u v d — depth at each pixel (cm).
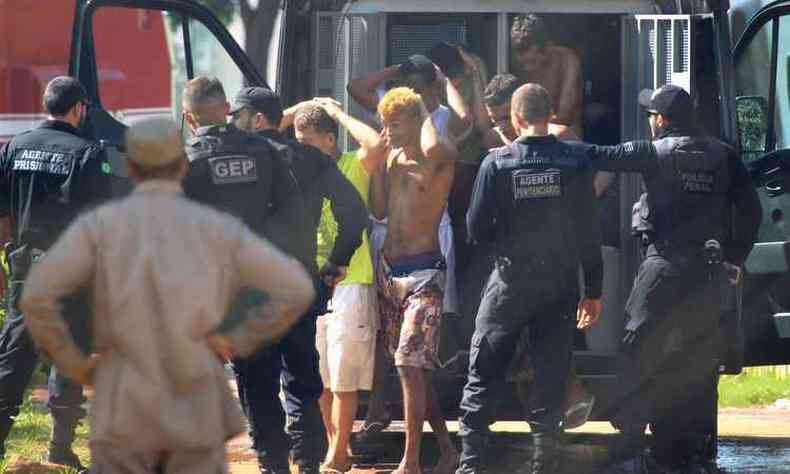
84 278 1639
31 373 2803
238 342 1681
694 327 2820
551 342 2672
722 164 2792
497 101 2875
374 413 3045
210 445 1641
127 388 1612
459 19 3064
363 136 2816
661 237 2806
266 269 1669
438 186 2755
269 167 2503
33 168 2723
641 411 2897
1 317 3281
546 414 2678
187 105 2495
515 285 2634
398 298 2772
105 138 3097
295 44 3009
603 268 2900
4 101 5203
